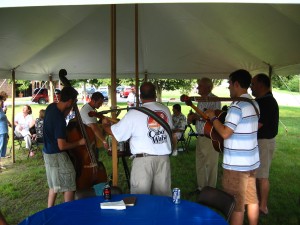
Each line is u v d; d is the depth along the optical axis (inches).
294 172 234.7
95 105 167.3
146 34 233.1
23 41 205.5
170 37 238.4
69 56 268.5
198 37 233.1
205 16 191.5
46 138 136.4
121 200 87.3
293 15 144.5
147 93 114.6
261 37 193.9
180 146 332.5
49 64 284.2
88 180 145.5
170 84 581.0
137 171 112.5
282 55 219.8
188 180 212.5
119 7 190.9
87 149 145.1
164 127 111.7
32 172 241.9
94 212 81.1
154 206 84.4
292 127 526.3
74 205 86.4
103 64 301.9
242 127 102.5
